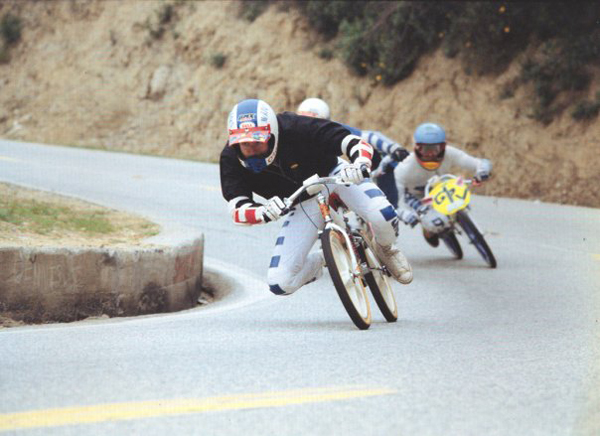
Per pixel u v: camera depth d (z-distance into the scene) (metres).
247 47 65.38
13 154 52.69
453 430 8.80
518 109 47.62
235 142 13.92
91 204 27.33
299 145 14.63
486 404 9.72
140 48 72.25
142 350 12.66
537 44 49.00
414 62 54.53
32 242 18.39
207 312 18.22
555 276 22.91
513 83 48.84
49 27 78.94
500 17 49.47
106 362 11.71
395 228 15.60
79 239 20.30
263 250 27.38
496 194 44.97
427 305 18.88
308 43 62.97
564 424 9.03
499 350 12.91
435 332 14.84
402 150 21.52
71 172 44.59
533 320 16.56
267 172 15.05
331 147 14.62
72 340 13.60
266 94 62.28
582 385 10.64
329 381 10.73
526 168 45.19
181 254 20.09
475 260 25.98
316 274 15.83
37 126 71.50
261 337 14.05
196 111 65.44
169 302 19.58
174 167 49.66
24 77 76.69
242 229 30.72
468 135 48.84
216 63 66.19
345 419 9.13
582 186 42.50
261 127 13.93
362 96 56.38
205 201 36.38
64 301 17.59
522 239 29.73
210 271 24.05
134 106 69.62
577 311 17.75
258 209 14.36
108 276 18.19
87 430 8.70
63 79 74.56
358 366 11.59
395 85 54.91
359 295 15.44
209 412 9.34
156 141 65.75
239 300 20.61
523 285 21.58
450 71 52.16
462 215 24.39
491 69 50.31
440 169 25.42
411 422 9.04
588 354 12.62
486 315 17.36
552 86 46.88
